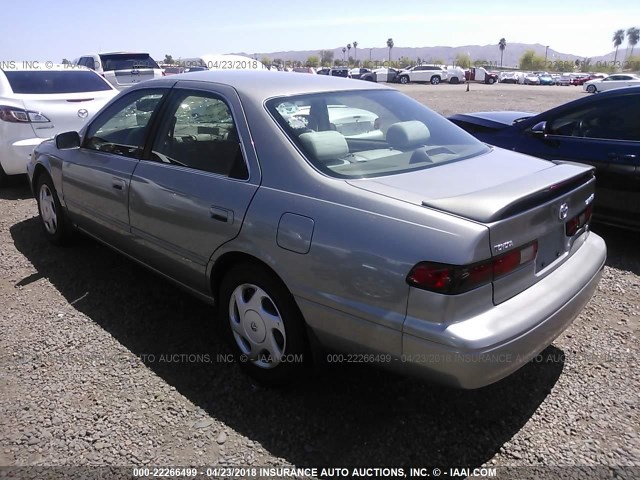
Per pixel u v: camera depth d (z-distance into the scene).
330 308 2.48
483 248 2.18
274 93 3.11
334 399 2.87
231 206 2.85
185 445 2.53
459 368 2.18
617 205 5.02
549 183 2.55
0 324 3.62
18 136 6.71
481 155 3.22
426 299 2.19
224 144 3.05
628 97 5.02
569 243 2.85
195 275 3.21
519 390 2.96
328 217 2.49
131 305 3.89
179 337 3.48
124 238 3.81
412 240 2.25
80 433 2.59
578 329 3.60
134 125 3.76
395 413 2.77
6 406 2.78
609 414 2.76
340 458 2.46
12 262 4.66
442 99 25.80
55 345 3.36
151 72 15.43
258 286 2.82
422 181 2.65
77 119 7.02
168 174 3.29
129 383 2.99
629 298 4.07
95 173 3.96
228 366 3.17
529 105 21.97
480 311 2.26
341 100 3.30
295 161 2.73
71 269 4.51
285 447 2.53
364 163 2.85
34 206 6.40
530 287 2.52
